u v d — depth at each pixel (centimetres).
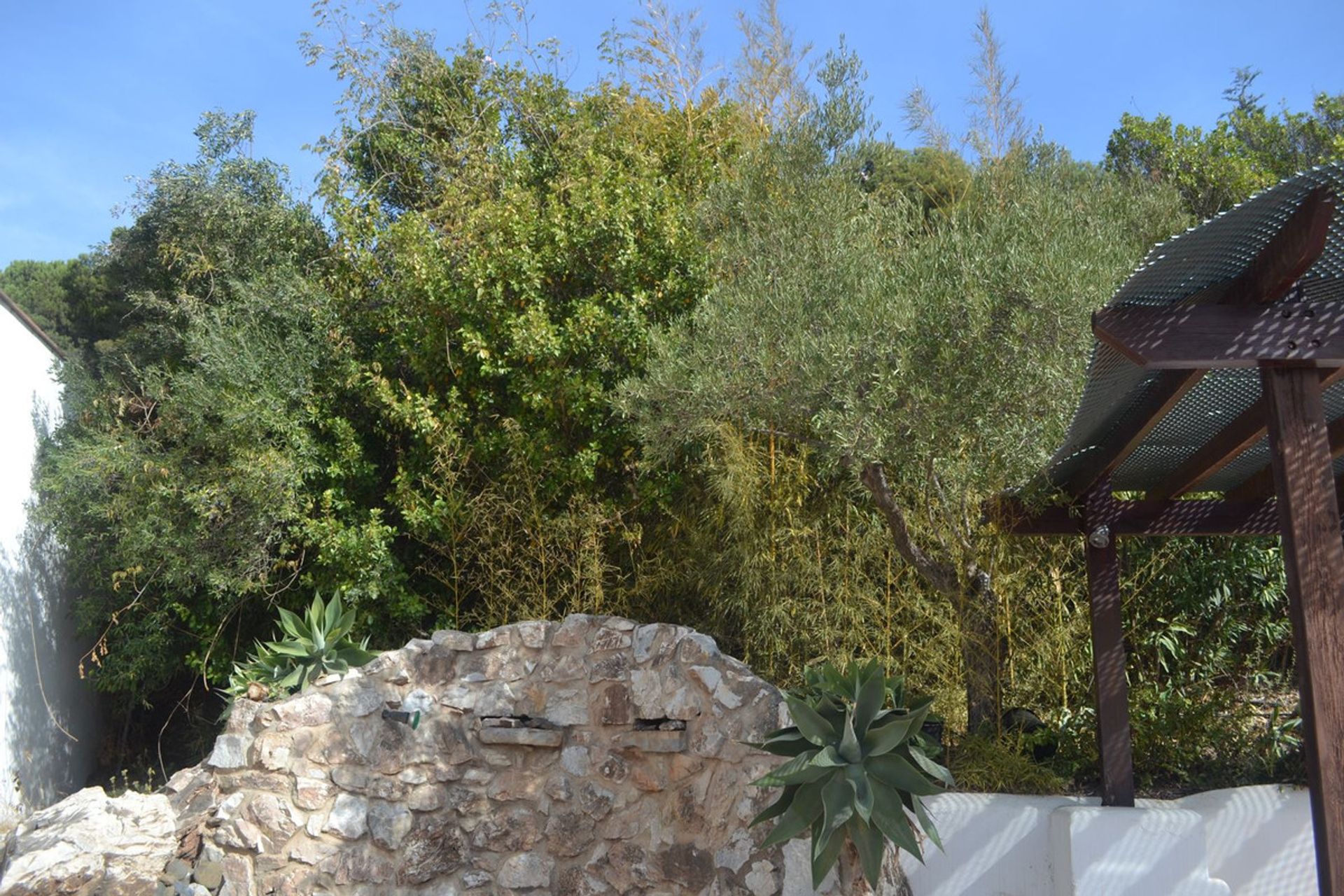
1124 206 674
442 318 777
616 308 747
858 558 596
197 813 565
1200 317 310
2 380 883
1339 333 308
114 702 1023
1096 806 484
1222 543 597
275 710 559
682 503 688
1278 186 278
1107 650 500
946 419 490
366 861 540
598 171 802
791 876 477
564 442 737
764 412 554
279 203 988
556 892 529
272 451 784
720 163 845
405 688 564
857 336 502
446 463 742
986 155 840
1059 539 586
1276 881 471
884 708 467
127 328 1260
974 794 500
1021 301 486
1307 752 305
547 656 559
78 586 968
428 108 984
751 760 501
